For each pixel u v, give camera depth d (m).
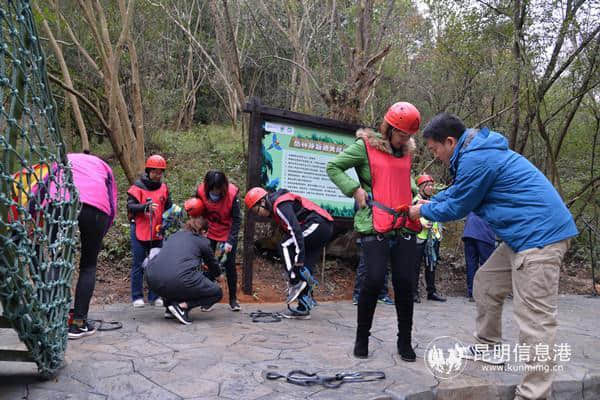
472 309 6.34
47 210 3.00
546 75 9.42
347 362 3.67
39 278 2.89
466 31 9.48
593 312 6.68
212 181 5.32
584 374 3.72
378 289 3.62
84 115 12.41
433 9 10.41
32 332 2.88
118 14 11.62
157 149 13.55
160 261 4.84
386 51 8.20
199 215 5.33
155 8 13.52
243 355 3.77
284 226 5.21
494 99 10.49
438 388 3.16
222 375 3.29
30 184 2.81
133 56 8.52
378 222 3.48
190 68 17.73
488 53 9.99
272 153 6.59
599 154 11.98
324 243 5.36
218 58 17.64
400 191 3.57
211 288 4.91
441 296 7.44
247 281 6.39
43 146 2.91
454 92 11.38
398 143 3.61
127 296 6.07
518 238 3.10
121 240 7.21
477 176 3.14
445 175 10.52
